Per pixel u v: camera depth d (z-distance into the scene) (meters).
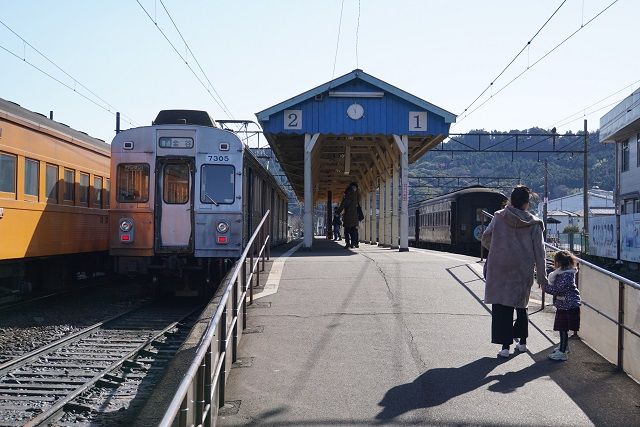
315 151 21.47
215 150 13.29
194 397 4.11
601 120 34.31
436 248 35.38
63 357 8.90
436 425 5.14
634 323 6.25
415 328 8.18
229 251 13.20
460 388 6.04
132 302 14.41
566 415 5.37
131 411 6.68
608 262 31.36
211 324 4.59
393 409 5.50
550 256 25.45
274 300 9.75
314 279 11.45
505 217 6.95
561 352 6.95
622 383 6.20
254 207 16.47
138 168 13.22
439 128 19.44
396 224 21.09
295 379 6.29
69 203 14.98
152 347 9.51
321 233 81.75
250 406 5.59
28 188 12.91
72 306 13.72
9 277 13.56
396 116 19.39
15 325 11.26
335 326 8.26
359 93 19.25
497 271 6.98
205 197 13.20
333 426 5.14
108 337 10.32
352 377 6.34
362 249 20.47
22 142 12.58
